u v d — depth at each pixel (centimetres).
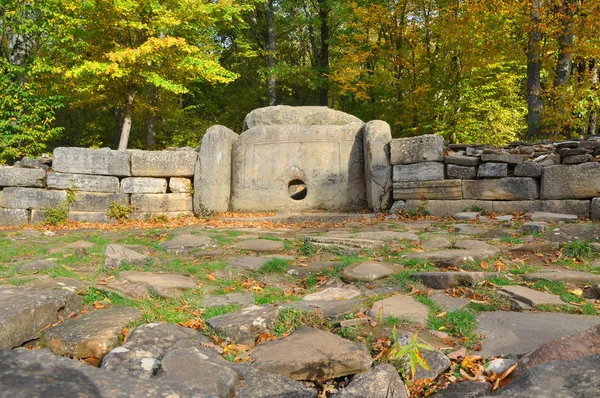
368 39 1733
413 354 200
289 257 594
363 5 1738
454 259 510
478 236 662
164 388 212
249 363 292
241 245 655
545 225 674
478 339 323
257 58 2636
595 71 1324
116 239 732
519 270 478
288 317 361
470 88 1636
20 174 995
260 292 461
